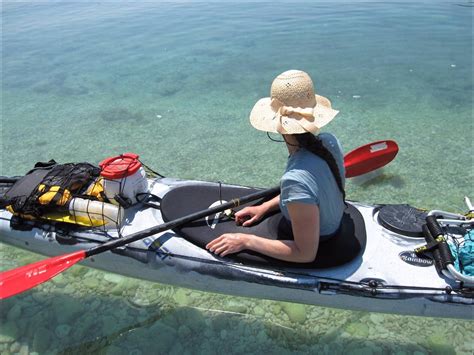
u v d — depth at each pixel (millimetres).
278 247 2016
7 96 6711
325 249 2139
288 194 1728
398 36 9141
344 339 2465
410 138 4797
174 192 2605
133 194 2576
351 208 2385
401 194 3785
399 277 2150
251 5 13961
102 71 7758
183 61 8125
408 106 5668
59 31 11203
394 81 6570
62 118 5797
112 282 2896
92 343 2465
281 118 1687
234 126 5328
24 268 2229
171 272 2402
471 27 9586
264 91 6438
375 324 2551
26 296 2785
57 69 8008
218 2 14938
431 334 2471
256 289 2283
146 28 11117
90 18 12914
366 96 6055
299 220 1769
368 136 4891
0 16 13844
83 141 5098
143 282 2891
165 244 2416
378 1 13398
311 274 2201
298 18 11438
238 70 7457
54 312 2664
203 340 2480
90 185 2617
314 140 1707
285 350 2410
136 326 2570
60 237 2541
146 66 7922
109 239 2467
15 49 9531
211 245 2238
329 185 1794
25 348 2434
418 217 2369
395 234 2324
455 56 7633
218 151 4719
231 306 2707
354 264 2211
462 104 5652
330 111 1774
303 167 1709
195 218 2312
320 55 8055
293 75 1711
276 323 2584
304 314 2633
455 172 4094
